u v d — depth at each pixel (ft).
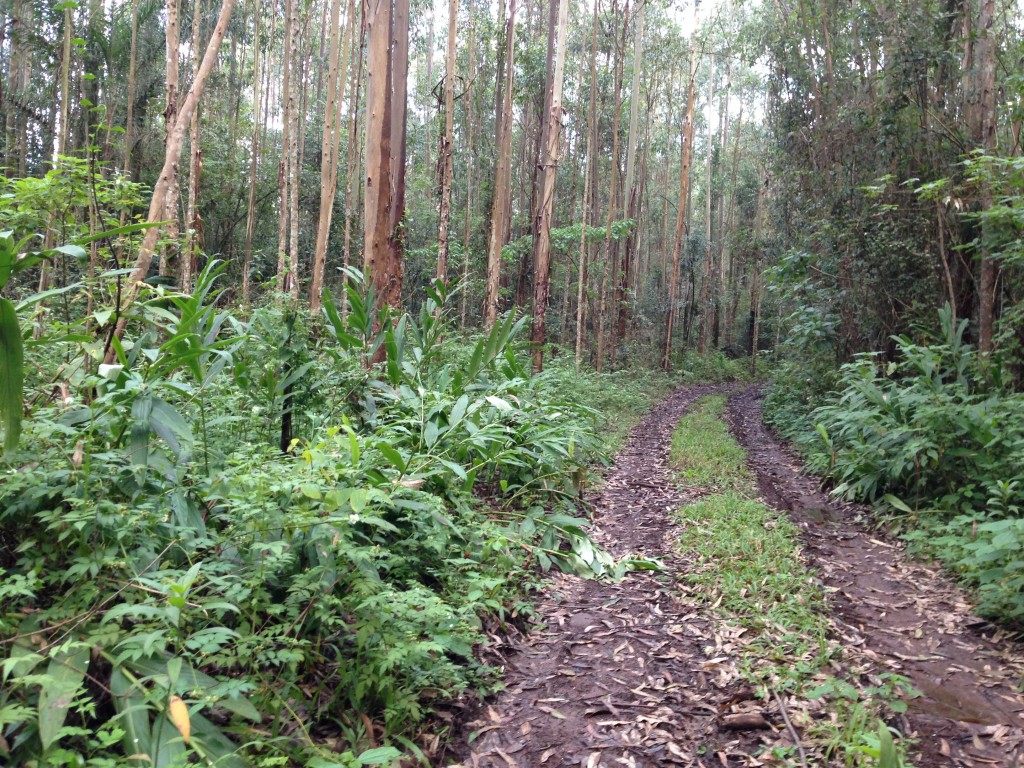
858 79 36.76
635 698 10.39
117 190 15.69
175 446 9.75
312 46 77.30
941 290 29.40
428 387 20.75
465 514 15.14
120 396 10.21
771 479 26.76
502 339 23.22
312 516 9.67
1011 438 18.51
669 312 83.71
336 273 66.03
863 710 9.51
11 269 9.06
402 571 12.07
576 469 22.76
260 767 7.13
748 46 54.95
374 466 12.95
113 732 6.49
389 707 8.94
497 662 11.53
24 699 6.98
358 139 68.03
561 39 42.32
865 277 33.17
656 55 79.20
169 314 12.76
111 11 49.34
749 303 104.94
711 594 14.28
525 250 61.82
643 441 36.47
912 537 17.25
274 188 62.13
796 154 43.93
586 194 56.18
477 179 70.33
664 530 19.36
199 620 8.61
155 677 7.22
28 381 11.32
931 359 22.74
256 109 51.88
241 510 9.61
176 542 9.15
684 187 81.46
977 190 24.16
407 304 62.03
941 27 30.40
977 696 10.34
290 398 15.69
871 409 24.21
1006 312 22.90
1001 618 12.67
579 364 51.96
